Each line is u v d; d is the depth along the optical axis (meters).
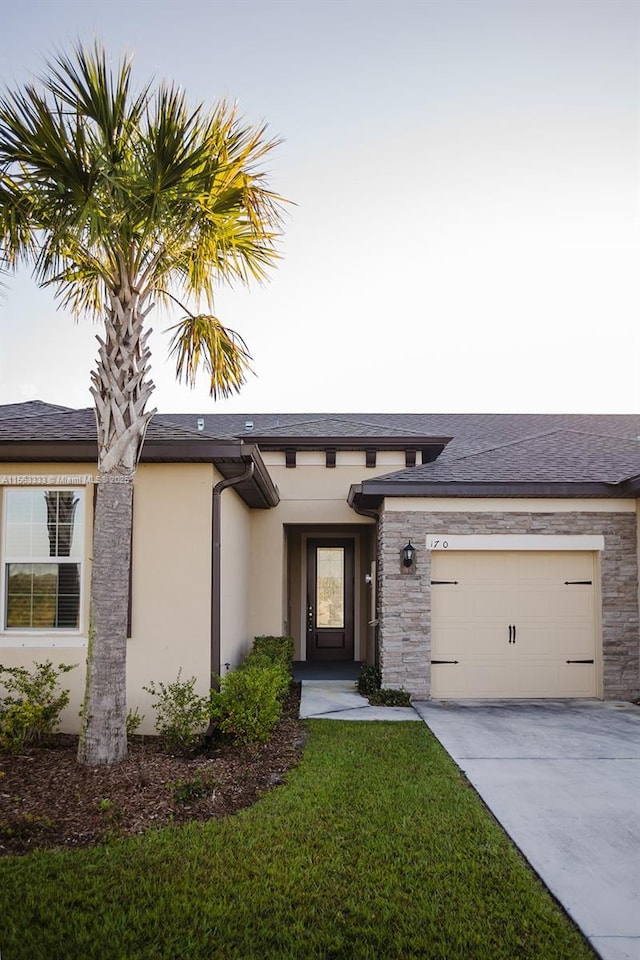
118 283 6.46
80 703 7.89
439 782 6.19
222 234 6.58
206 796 5.63
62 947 3.45
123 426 6.32
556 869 4.49
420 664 10.77
